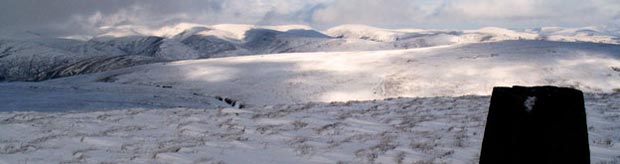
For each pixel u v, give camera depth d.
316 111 20.78
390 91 54.09
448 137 13.82
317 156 11.85
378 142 13.55
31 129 16.16
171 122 18.11
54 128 16.47
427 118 17.73
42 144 13.43
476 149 12.02
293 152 12.45
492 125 4.80
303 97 53.09
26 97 40.12
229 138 14.56
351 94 53.66
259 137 14.84
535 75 54.59
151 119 18.91
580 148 4.52
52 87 54.59
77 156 11.90
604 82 51.16
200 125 17.28
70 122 17.84
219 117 19.28
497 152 4.70
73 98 40.06
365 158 11.37
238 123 17.72
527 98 4.55
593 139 12.66
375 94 53.38
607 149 11.47
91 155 12.03
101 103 36.75
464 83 54.41
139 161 11.32
